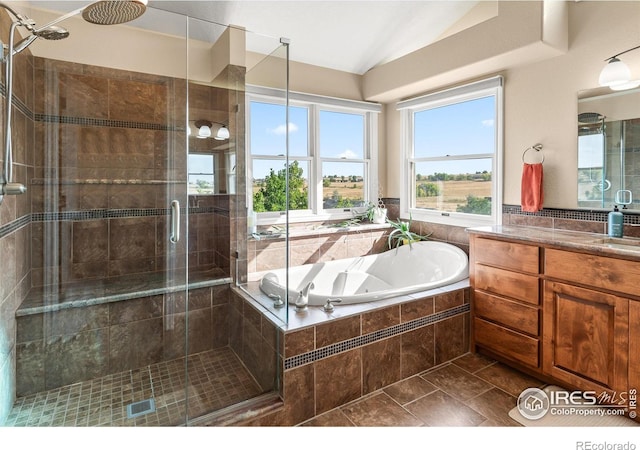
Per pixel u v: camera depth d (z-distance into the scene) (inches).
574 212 99.8
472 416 76.8
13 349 78.2
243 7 104.9
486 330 100.7
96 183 98.0
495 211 120.4
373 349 87.0
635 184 88.5
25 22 67.3
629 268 70.4
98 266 98.5
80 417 74.5
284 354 75.1
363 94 155.3
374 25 121.2
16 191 63.2
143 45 103.7
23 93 82.9
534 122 108.3
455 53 114.2
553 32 94.5
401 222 152.3
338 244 140.4
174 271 102.8
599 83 90.5
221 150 101.7
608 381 74.5
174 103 104.6
